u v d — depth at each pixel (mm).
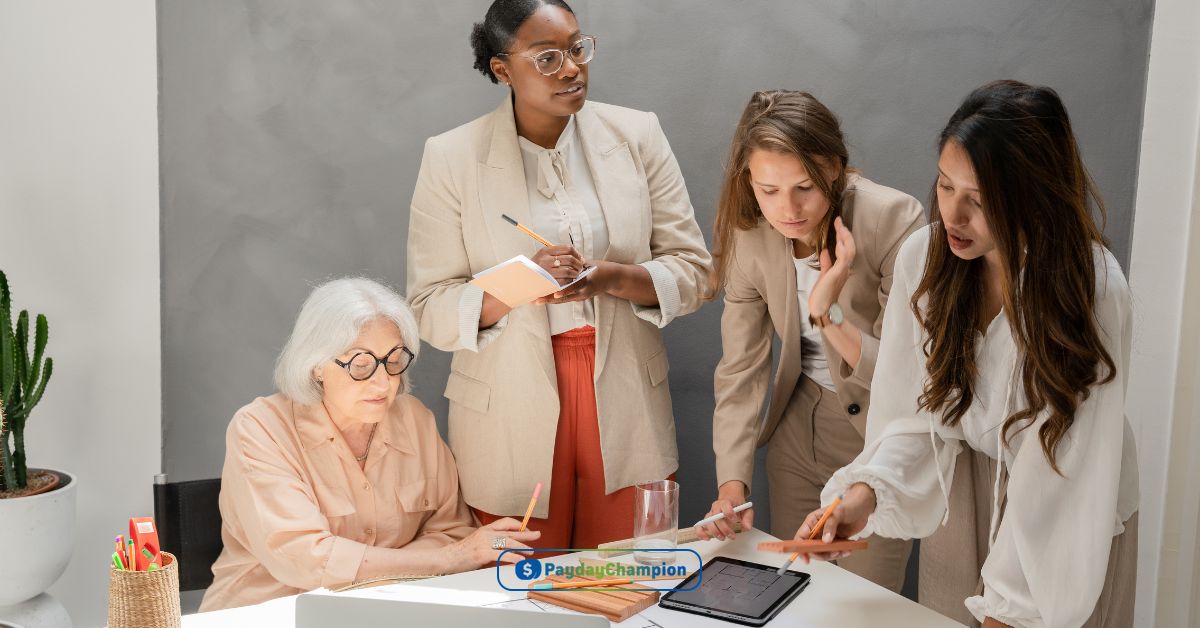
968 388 1773
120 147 2814
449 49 2844
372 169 2879
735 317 2412
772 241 2289
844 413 2379
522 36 2268
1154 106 2787
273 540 2068
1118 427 1608
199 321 2906
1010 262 1600
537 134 2414
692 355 2984
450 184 2434
